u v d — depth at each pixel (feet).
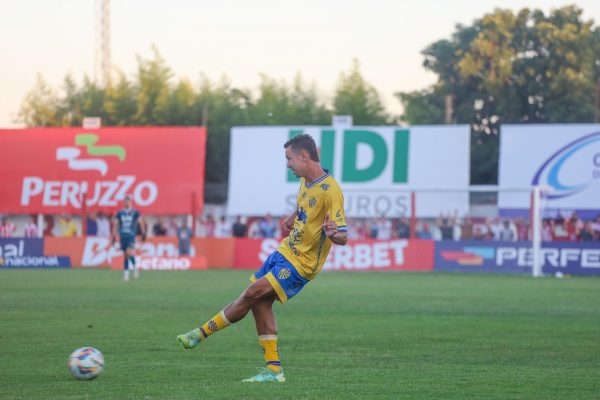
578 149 275.59
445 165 286.05
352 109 405.39
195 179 295.69
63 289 163.12
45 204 299.17
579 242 240.53
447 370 68.80
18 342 84.94
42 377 63.72
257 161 295.69
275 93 417.08
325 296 151.23
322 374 66.18
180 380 62.49
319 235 61.67
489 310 124.77
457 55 430.61
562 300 144.05
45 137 306.96
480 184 398.83
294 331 97.25
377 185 287.28
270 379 62.13
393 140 289.33
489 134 412.98
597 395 57.36
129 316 111.86
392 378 64.23
